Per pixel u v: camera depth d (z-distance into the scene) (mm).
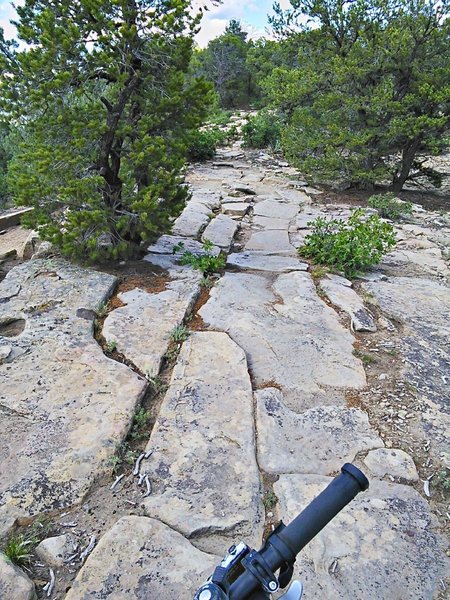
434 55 9500
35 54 4469
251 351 3875
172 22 4488
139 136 4902
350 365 3791
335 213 8625
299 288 5102
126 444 2838
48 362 3521
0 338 3801
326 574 2096
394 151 10266
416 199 10477
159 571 2070
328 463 2785
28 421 2938
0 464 2623
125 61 4652
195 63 5289
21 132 5324
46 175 4738
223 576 972
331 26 10070
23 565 2141
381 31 9617
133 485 2562
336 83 9562
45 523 2330
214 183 10688
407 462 2809
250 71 28141
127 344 3830
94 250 5086
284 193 10070
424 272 6051
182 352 3762
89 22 4594
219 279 5250
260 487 2588
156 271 5293
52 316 4176
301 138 10359
